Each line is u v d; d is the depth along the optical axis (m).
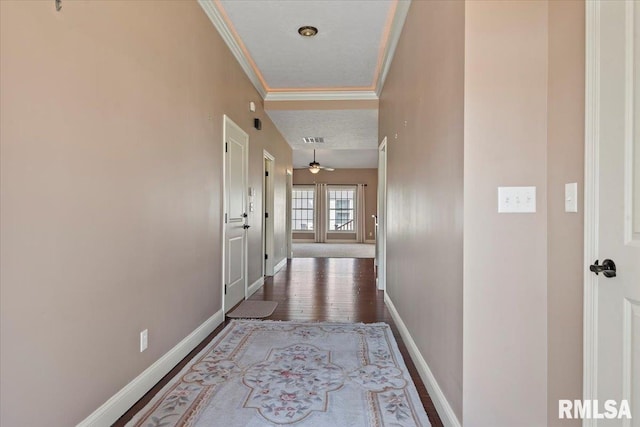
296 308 4.15
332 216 13.92
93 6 1.74
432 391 2.14
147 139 2.21
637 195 1.20
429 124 2.31
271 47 3.95
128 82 2.02
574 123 1.47
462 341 1.68
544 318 1.67
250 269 4.82
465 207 1.66
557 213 1.59
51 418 1.51
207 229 3.20
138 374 2.13
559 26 1.57
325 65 4.45
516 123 1.66
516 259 1.66
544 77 1.66
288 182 8.44
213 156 3.33
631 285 1.22
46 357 1.49
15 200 1.35
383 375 2.44
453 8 1.83
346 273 6.64
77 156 1.64
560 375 1.57
